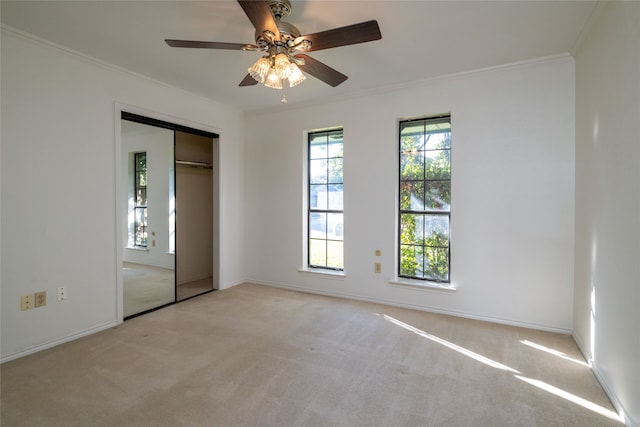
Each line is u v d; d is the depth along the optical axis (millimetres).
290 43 2031
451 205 3426
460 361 2480
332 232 4273
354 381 2209
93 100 3021
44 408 1922
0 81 2441
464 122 3344
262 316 3449
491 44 2707
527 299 3123
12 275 2529
